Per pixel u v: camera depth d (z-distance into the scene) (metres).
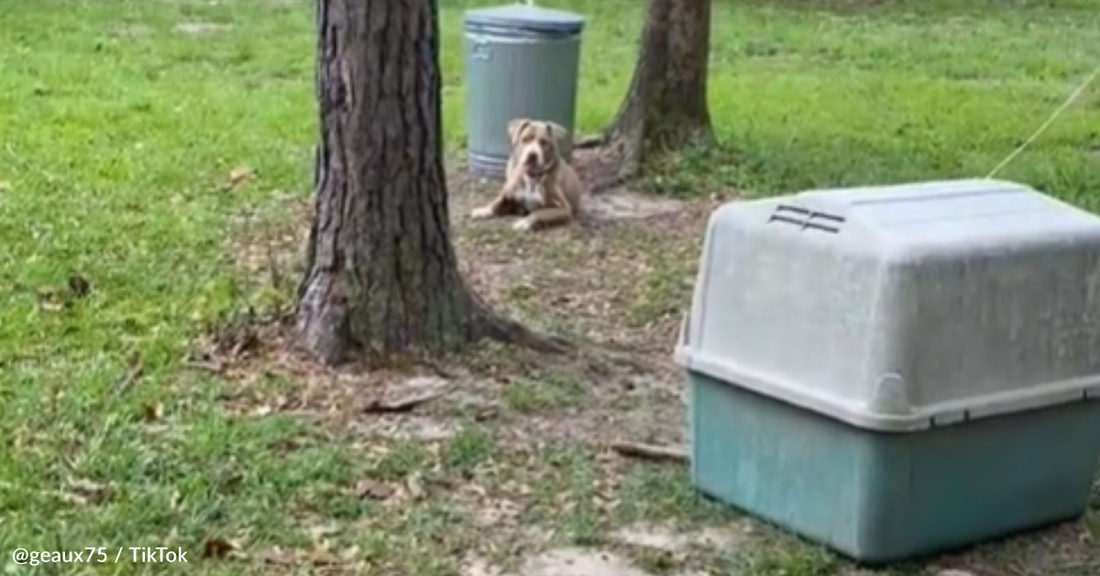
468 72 9.05
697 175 9.13
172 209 7.95
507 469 4.72
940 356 4.00
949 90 13.16
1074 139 11.11
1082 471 4.37
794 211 4.22
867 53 15.35
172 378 5.36
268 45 14.14
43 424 4.88
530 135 8.04
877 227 4.03
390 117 5.50
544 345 5.82
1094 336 4.27
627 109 9.47
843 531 4.11
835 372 4.04
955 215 4.16
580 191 8.27
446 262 5.68
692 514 4.41
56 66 12.42
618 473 4.72
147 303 6.27
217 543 4.12
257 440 4.82
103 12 15.72
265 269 6.85
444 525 4.32
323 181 5.58
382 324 5.55
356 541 4.19
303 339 5.59
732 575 4.06
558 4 17.67
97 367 5.44
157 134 9.87
